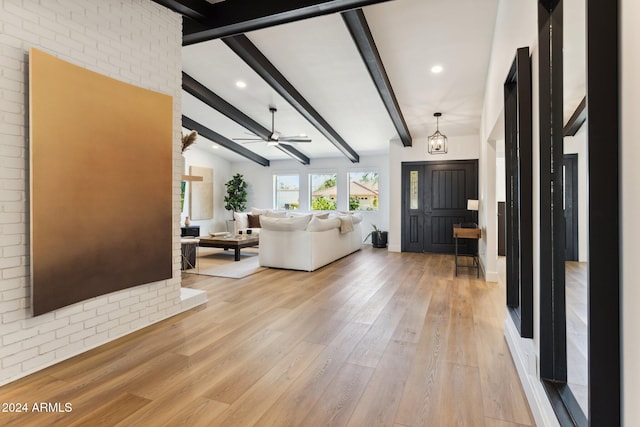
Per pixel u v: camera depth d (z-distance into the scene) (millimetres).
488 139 4465
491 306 3404
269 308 3344
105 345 2473
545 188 1742
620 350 982
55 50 2213
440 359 2256
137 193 2727
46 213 2107
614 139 997
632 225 916
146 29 2859
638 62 875
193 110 6645
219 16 3234
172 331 2748
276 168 10211
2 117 1972
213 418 1637
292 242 5242
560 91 1667
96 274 2422
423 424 1602
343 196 9539
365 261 6133
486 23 3455
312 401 1780
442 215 7281
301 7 2932
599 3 1008
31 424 1588
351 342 2529
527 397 1794
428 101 5441
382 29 3613
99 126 2432
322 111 6105
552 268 1717
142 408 1716
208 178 9750
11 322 2006
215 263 5859
